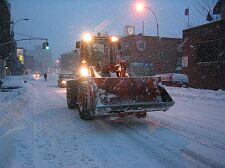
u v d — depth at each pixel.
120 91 9.20
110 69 11.79
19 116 11.27
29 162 6.07
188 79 27.94
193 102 15.33
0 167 5.59
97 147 7.17
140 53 53.28
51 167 5.80
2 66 57.72
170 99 9.30
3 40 51.66
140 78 9.56
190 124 9.55
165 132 8.52
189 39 27.69
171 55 55.44
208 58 25.64
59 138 8.02
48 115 11.77
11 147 6.96
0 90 25.05
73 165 5.93
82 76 11.27
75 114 12.02
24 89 24.67
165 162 6.04
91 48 12.19
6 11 51.66
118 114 8.95
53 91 25.66
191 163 5.95
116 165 5.91
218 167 5.72
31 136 8.16
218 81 24.47
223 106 13.59
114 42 12.35
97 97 8.73
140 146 7.21
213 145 7.11
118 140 7.80
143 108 8.99
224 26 23.86
